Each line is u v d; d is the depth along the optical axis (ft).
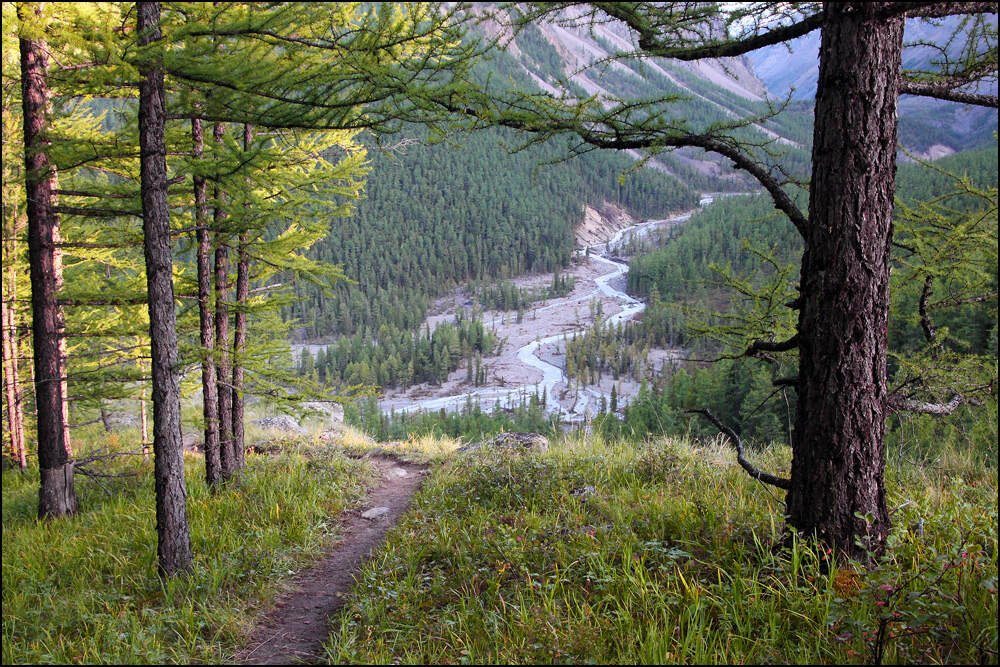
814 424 11.70
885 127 10.80
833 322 11.23
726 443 26.03
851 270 10.97
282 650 14.80
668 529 15.78
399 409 367.04
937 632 9.40
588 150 13.10
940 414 18.42
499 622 13.24
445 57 15.08
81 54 17.85
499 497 23.21
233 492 28.17
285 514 25.14
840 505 11.48
